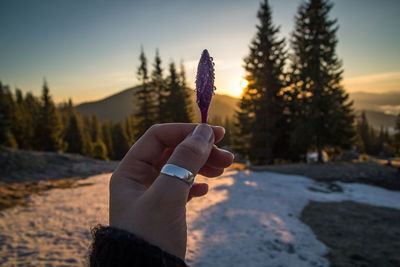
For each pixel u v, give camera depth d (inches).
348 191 465.7
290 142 1003.3
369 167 678.5
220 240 220.1
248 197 374.0
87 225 251.9
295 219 288.5
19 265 173.3
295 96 1075.3
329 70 914.1
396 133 1891.0
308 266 181.3
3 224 256.5
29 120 1919.3
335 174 604.1
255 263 183.2
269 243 217.8
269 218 282.5
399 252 199.9
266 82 1106.7
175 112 1359.5
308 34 949.2
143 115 1392.7
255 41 1159.6
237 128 1147.3
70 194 404.5
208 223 260.1
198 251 198.7
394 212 320.8
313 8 940.6
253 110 1111.6
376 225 269.7
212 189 416.2
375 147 2910.9
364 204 367.2
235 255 193.3
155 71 1405.0
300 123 964.6
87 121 3489.2
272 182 510.0
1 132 914.7
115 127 2847.0
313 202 371.6
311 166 715.4
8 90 2176.4
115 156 2335.1
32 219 274.4
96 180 534.9
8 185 446.9
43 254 190.4
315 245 217.3
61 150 1811.0
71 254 190.4
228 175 557.9
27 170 591.5
